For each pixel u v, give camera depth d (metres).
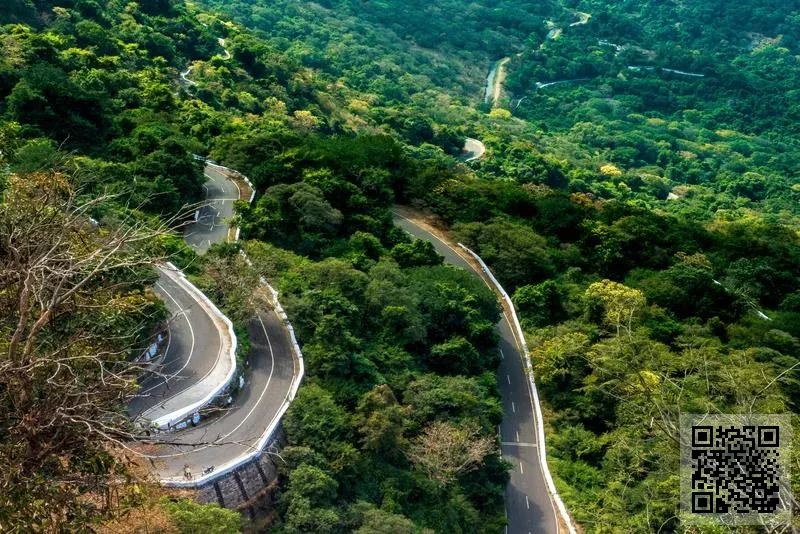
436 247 88.69
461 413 57.91
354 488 47.78
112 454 20.78
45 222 21.17
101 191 62.38
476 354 66.12
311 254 76.12
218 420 47.50
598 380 63.31
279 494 44.16
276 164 87.50
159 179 74.44
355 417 51.41
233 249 63.53
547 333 73.06
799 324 77.75
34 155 58.62
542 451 61.06
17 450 18.23
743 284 89.06
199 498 40.81
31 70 91.06
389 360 60.72
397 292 66.25
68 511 18.67
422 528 47.22
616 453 50.56
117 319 23.94
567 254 90.44
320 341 56.12
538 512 55.72
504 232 87.50
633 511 45.44
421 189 98.12
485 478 56.00
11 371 17.69
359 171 91.25
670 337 72.69
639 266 90.94
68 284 21.38
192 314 56.91
